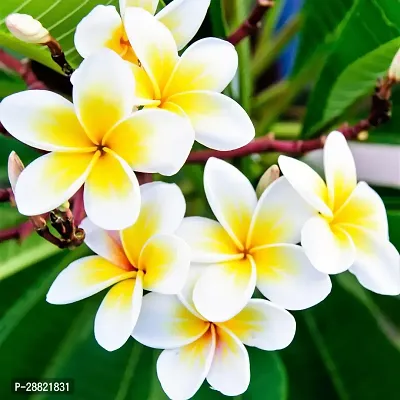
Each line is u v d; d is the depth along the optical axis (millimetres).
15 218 576
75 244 457
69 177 439
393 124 608
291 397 550
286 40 654
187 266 438
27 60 541
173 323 455
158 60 455
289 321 447
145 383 544
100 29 455
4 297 562
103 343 442
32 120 439
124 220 432
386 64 535
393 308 587
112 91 436
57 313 560
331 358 560
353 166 474
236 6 552
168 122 435
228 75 462
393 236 522
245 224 461
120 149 442
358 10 526
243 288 447
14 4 471
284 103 633
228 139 449
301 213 459
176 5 464
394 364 550
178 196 452
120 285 455
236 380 448
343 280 586
